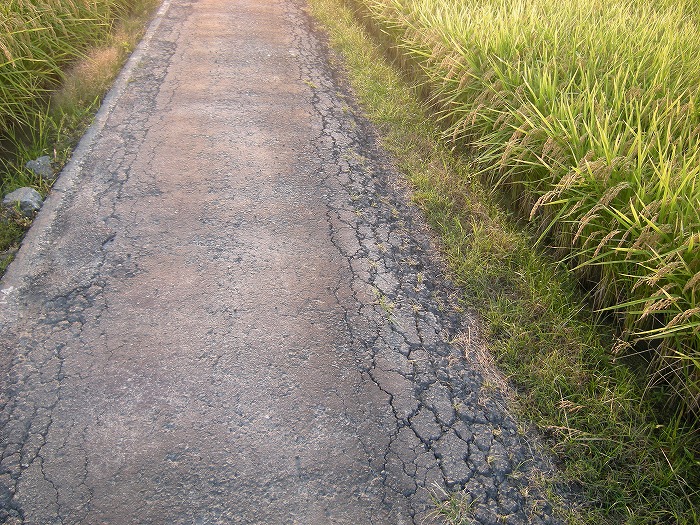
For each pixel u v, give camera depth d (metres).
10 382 2.81
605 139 3.40
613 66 4.48
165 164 4.61
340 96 6.14
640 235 2.89
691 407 2.74
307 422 2.74
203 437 2.63
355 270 3.73
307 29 8.02
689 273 2.70
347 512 2.40
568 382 2.97
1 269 3.46
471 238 4.05
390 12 6.89
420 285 3.66
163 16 7.79
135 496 2.38
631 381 2.96
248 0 8.95
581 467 2.60
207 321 3.24
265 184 4.50
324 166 4.83
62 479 2.42
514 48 4.81
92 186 4.27
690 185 3.17
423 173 4.78
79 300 3.30
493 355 3.18
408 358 3.13
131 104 5.45
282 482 2.48
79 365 2.92
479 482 2.55
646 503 2.48
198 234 3.90
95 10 6.53
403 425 2.77
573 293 3.54
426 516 2.41
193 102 5.62
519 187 4.30
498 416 2.84
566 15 5.55
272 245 3.87
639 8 6.19
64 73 5.74
